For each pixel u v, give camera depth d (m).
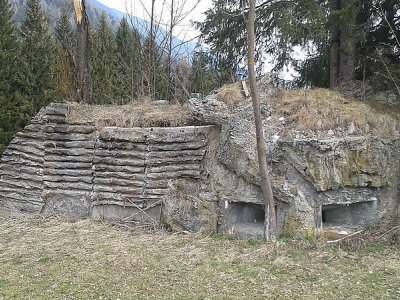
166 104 10.75
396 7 10.12
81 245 7.31
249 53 6.88
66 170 9.35
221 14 11.38
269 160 7.87
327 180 7.65
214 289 5.54
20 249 7.10
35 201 9.48
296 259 6.59
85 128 9.45
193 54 13.39
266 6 10.74
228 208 8.31
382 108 8.94
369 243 7.29
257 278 5.89
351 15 9.05
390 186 8.19
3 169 10.01
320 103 8.36
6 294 5.34
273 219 7.40
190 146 8.74
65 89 17.78
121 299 5.23
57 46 23.42
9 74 18.89
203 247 7.23
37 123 9.87
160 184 8.72
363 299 5.21
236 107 8.66
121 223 8.71
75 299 5.22
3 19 20.27
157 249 7.14
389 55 9.95
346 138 7.78
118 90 20.69
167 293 5.41
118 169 9.02
